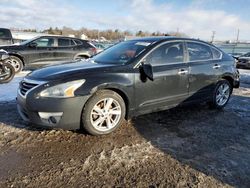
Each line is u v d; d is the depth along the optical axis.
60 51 10.16
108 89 3.72
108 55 4.55
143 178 2.76
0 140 3.48
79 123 3.55
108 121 3.77
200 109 5.38
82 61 4.54
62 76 3.50
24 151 3.22
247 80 10.03
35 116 3.42
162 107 4.38
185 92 4.63
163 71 4.22
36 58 9.74
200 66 4.82
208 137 3.94
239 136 4.05
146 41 4.51
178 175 2.85
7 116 4.38
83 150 3.31
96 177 2.74
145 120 4.51
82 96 3.45
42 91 3.35
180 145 3.61
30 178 2.67
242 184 2.73
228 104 5.92
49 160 3.04
